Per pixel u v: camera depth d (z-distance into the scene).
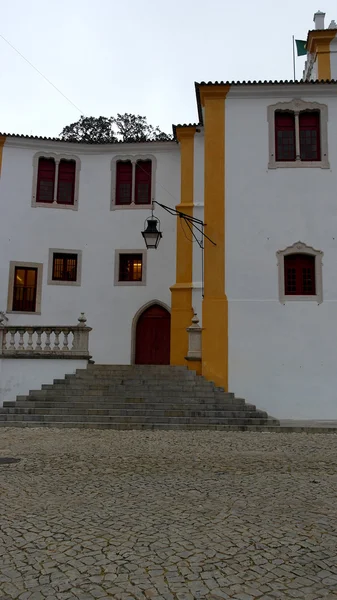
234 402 13.98
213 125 16.11
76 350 15.15
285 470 7.66
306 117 16.16
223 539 4.70
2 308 19.25
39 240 19.91
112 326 19.70
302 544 4.59
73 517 5.34
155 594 3.62
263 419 12.89
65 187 20.56
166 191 20.34
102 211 20.41
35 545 4.54
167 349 19.69
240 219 15.59
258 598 3.57
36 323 19.42
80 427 12.34
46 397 13.91
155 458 8.55
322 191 15.58
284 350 14.91
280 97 16.12
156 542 4.61
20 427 12.30
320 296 15.08
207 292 15.31
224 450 9.41
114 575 3.92
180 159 20.39
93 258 20.12
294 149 16.00
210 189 15.79
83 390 14.17
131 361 19.44
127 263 20.22
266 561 4.20
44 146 20.41
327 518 5.34
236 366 14.90
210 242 15.52
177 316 18.28
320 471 7.59
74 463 8.09
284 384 14.74
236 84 15.94
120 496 6.17
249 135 16.00
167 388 14.35
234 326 15.09
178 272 18.69
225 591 3.67
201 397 14.02
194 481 6.93
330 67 19.64
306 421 14.05
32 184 20.19
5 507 5.71
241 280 15.31
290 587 3.74
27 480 6.95
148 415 13.10
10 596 3.58
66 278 20.06
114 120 36.59
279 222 15.51
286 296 15.16
